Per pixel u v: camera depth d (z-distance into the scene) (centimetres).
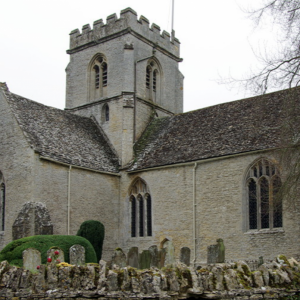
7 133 3625
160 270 1633
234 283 1608
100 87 4591
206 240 3447
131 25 4453
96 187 3859
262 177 3272
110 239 3909
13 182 3506
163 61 4825
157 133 4278
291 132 2422
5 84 3862
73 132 4094
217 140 3650
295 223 3056
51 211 3475
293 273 1745
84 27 4750
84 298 1600
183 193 3631
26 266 1817
